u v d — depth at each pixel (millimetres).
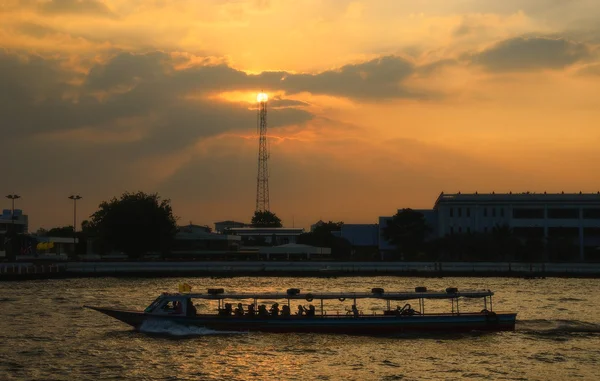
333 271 160375
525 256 189750
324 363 55844
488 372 53750
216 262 165250
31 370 53594
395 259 197250
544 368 55031
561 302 98000
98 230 199500
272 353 59000
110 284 130750
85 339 64938
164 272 157875
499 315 68250
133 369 53906
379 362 56250
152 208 186500
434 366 55250
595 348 61875
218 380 51156
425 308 88062
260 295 67500
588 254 199875
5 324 74000
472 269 166250
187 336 66000
